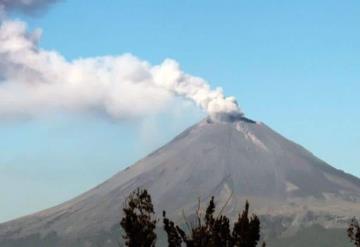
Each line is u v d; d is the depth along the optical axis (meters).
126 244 77.56
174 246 77.12
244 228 77.19
